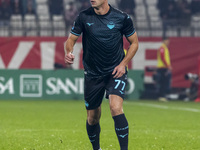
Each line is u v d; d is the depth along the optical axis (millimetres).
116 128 15547
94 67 16250
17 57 54062
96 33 15953
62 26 58844
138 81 54375
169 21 58594
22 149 18922
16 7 65062
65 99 53656
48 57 54250
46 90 53562
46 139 21875
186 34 57000
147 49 54250
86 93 16562
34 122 29922
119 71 15945
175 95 54375
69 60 16281
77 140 21594
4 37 53844
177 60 54312
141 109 41469
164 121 31422
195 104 49156
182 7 64625
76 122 30062
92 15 16078
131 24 16250
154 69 54250
